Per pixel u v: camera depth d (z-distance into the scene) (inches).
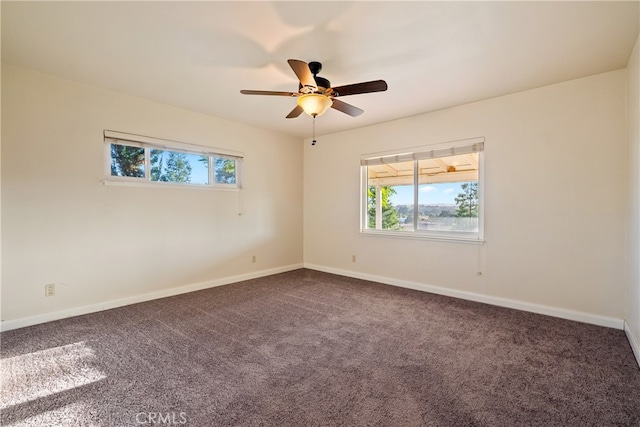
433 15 76.3
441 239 149.2
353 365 81.7
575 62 100.7
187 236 152.3
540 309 122.3
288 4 72.2
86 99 119.8
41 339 97.0
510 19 77.9
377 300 139.2
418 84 117.8
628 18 76.9
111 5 72.7
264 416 61.7
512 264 129.1
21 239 107.0
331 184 197.3
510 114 128.3
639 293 85.1
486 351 89.6
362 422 60.1
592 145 111.1
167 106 142.7
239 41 88.4
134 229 134.1
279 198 197.2
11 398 67.1
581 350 90.0
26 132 107.3
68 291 116.8
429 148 152.0
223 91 126.0
